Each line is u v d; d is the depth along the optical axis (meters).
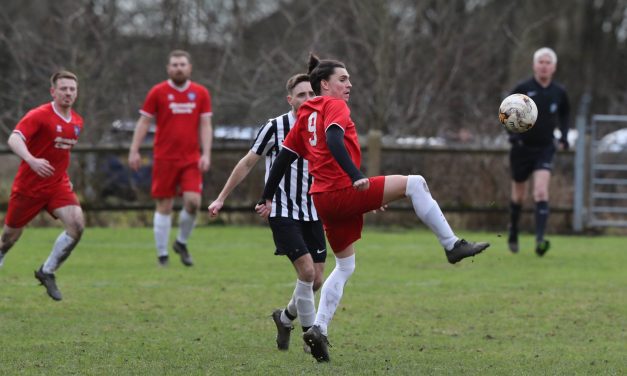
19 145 23.23
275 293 25.83
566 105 34.69
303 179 19.11
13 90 49.88
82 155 44.44
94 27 53.09
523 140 34.44
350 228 17.56
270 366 17.48
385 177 17.08
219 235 40.91
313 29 56.50
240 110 52.22
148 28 57.12
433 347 19.52
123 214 44.81
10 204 24.45
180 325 21.47
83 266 30.98
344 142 16.80
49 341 19.48
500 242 39.78
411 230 44.47
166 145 30.88
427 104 54.56
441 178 44.81
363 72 56.38
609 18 92.06
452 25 59.12
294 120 19.42
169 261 32.62
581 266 32.09
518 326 21.83
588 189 44.88
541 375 17.03
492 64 63.25
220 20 61.34
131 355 18.25
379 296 25.59
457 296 25.64
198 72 54.06
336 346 19.53
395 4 57.84
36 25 63.59
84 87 49.59
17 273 28.92
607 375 17.08
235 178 19.45
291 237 18.81
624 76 90.62
